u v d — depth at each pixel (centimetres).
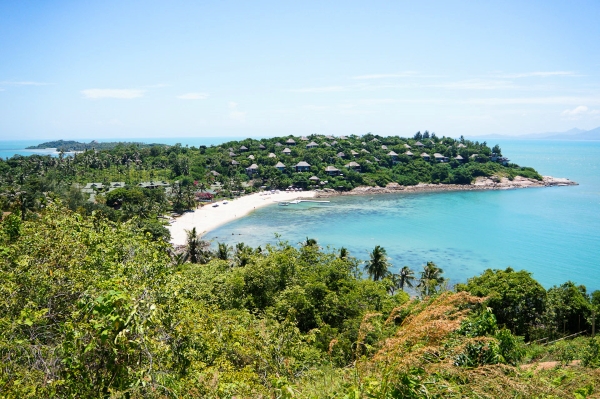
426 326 622
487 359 772
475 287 3619
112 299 645
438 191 15050
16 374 657
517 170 17550
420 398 604
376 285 3294
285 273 3172
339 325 2695
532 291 3447
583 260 7238
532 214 11069
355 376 718
